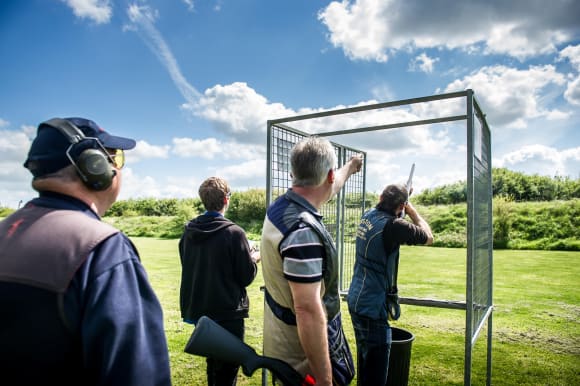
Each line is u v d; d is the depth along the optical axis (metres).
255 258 2.37
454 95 1.90
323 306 1.31
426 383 3.04
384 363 2.06
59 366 0.69
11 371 0.67
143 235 21.08
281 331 1.35
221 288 2.19
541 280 7.90
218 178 2.35
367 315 2.07
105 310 0.70
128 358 0.71
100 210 0.90
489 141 2.81
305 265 1.18
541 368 3.36
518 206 16.06
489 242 2.81
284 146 2.44
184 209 23.41
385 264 2.11
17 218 0.78
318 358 1.16
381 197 2.25
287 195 1.40
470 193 1.86
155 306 0.81
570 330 4.56
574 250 12.89
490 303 2.82
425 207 18.81
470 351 1.85
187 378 3.13
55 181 0.82
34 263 0.71
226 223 2.24
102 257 0.75
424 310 5.57
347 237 3.31
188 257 2.30
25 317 0.68
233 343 1.21
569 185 19.56
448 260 11.17
